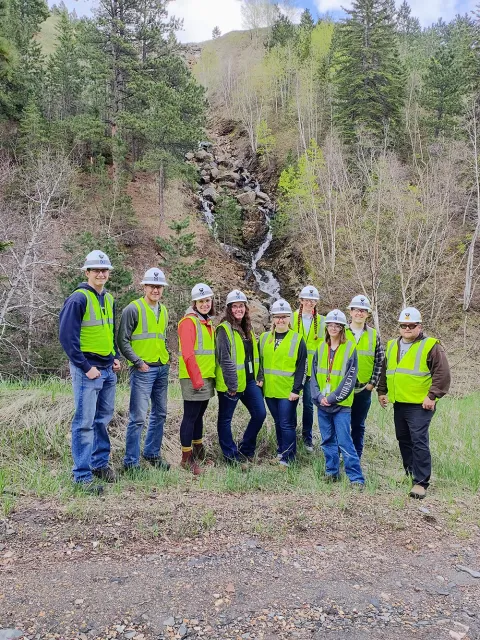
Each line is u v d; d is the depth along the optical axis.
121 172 26.52
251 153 44.34
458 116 33.56
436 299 25.56
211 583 3.20
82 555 3.45
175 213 30.05
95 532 3.78
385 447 7.29
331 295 26.75
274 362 5.87
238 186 38.75
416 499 5.20
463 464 6.46
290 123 45.72
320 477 5.62
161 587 3.11
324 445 5.60
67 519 3.95
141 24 28.08
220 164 41.41
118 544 3.65
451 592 3.36
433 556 3.94
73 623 2.69
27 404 6.02
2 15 19.38
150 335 5.09
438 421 8.97
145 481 4.89
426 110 36.28
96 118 27.45
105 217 24.91
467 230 29.38
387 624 2.88
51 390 6.99
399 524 4.47
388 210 25.50
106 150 30.08
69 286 14.54
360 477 5.44
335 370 5.44
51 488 4.43
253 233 34.06
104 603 2.89
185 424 5.48
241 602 3.00
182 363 5.48
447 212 25.48
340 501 4.84
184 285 18.61
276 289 29.56
